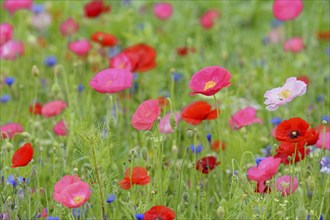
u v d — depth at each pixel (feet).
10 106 24.07
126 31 32.65
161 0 38.78
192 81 16.99
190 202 17.98
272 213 16.07
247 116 19.89
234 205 16.47
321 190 18.08
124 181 16.16
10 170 18.22
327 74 27.40
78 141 16.76
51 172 19.56
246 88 25.79
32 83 26.53
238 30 35.19
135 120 16.43
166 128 19.79
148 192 16.88
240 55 29.81
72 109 22.72
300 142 16.08
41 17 32.42
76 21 33.17
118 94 24.23
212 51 31.78
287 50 29.19
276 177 18.11
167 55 31.01
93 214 17.60
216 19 34.22
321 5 35.47
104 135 18.52
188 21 35.78
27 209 17.61
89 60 27.17
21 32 31.32
